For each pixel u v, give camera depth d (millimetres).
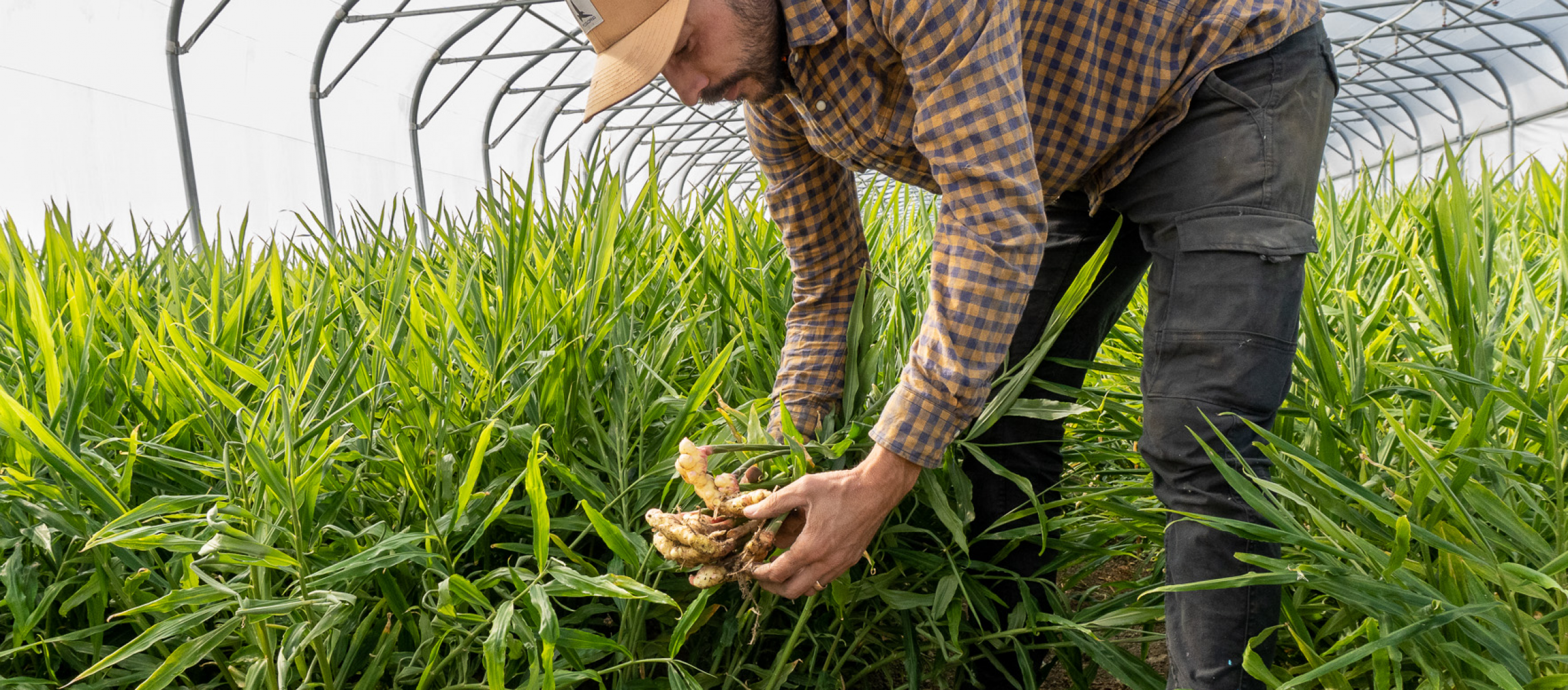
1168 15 925
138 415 1027
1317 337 994
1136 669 1000
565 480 928
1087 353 1247
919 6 815
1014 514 1092
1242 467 897
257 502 755
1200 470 909
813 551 861
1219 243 903
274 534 741
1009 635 1063
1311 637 1017
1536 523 877
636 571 835
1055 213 1186
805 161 1109
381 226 1655
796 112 1058
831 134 983
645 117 15727
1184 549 921
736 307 1310
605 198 1135
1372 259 1401
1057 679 1267
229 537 679
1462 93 16469
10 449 834
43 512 806
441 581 886
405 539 757
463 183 13945
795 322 1195
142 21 8734
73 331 899
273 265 1072
